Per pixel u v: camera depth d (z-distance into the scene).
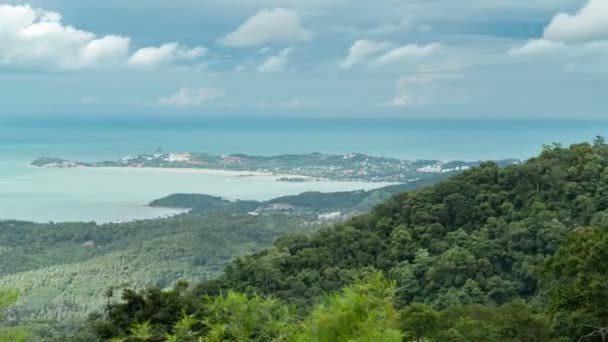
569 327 22.70
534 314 24.97
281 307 9.22
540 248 45.31
